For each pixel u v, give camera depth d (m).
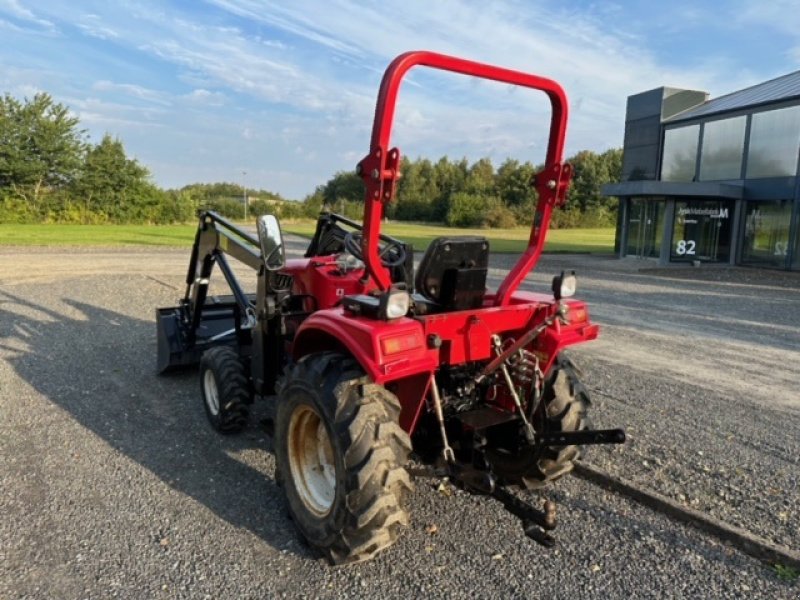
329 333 2.93
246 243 4.82
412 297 3.22
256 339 4.41
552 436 3.19
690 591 2.94
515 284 3.31
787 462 4.41
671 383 6.41
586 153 64.38
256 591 2.86
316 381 2.96
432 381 3.00
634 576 3.05
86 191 40.88
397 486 2.82
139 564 3.04
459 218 52.44
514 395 3.29
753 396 6.00
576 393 3.54
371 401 2.87
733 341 8.70
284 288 4.80
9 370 6.32
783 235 20.28
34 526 3.37
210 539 3.28
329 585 2.91
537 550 3.25
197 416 5.09
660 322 10.14
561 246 31.28
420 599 2.83
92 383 5.93
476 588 2.92
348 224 5.04
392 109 2.58
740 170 21.84
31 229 31.78
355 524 2.76
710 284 16.03
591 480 4.09
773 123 20.47
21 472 4.02
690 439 4.82
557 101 3.10
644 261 23.00
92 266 15.66
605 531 3.46
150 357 6.90
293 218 59.91
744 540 3.30
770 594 2.93
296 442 3.27
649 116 25.78
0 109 37.47
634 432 4.94
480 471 3.01
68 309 9.70
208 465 4.18
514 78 2.90
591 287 14.88
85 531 3.33
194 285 5.71
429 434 3.46
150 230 34.25
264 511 3.58
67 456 4.28
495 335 3.20
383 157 2.60
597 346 8.16
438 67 2.67
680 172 24.52
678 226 21.86
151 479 3.96
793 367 7.23
